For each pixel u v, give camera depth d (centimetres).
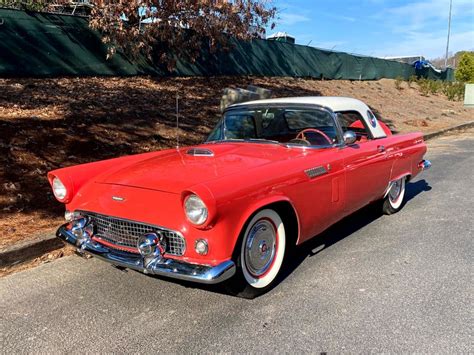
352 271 393
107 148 724
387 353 271
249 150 411
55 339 295
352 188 436
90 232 354
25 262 423
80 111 834
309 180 372
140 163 396
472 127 1780
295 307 330
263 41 1688
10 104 790
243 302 341
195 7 1127
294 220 372
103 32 1109
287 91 1562
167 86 1194
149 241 309
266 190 329
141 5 1041
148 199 323
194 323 311
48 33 1011
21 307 338
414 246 453
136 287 369
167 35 1139
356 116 482
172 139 836
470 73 3409
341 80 2156
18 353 279
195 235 303
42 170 608
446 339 285
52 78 1020
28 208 517
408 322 306
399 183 566
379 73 2506
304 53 1914
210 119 1003
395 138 534
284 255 369
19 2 1175
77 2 1216
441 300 337
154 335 297
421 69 3020
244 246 327
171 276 302
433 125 1638
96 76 1117
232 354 274
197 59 1392
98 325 311
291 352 274
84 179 379
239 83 1462
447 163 951
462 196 655
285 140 451
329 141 427
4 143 635
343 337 289
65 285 375
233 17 1213
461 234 487
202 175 333
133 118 876
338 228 517
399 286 362
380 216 561
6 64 947
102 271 403
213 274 295
